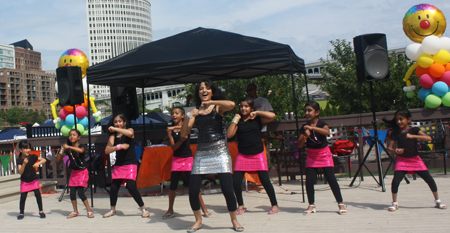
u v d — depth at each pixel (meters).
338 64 18.61
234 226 3.78
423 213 4.02
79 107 10.72
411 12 8.48
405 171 4.32
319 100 28.83
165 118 16.75
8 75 142.88
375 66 5.62
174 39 6.67
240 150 4.55
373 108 5.84
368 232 3.38
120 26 157.88
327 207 4.65
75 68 6.10
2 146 8.90
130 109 9.47
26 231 4.36
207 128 3.83
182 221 4.39
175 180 4.70
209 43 6.18
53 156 8.53
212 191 6.46
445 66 7.88
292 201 5.23
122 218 4.77
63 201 6.61
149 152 6.48
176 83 9.16
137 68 6.12
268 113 4.50
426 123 7.02
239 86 14.96
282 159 6.95
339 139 6.59
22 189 5.12
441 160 7.46
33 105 150.00
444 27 8.35
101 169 7.66
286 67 7.45
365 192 5.59
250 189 6.55
